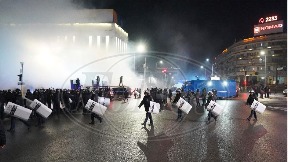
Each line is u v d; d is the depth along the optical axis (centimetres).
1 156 856
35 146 996
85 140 1112
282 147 977
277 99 4069
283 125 1530
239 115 2041
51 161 806
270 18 9375
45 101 2106
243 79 9500
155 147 991
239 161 807
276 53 8744
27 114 1316
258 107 1706
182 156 864
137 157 853
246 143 1050
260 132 1299
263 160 815
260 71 9056
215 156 862
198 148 972
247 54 9575
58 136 1197
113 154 888
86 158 839
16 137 1170
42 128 1420
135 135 1227
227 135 1223
